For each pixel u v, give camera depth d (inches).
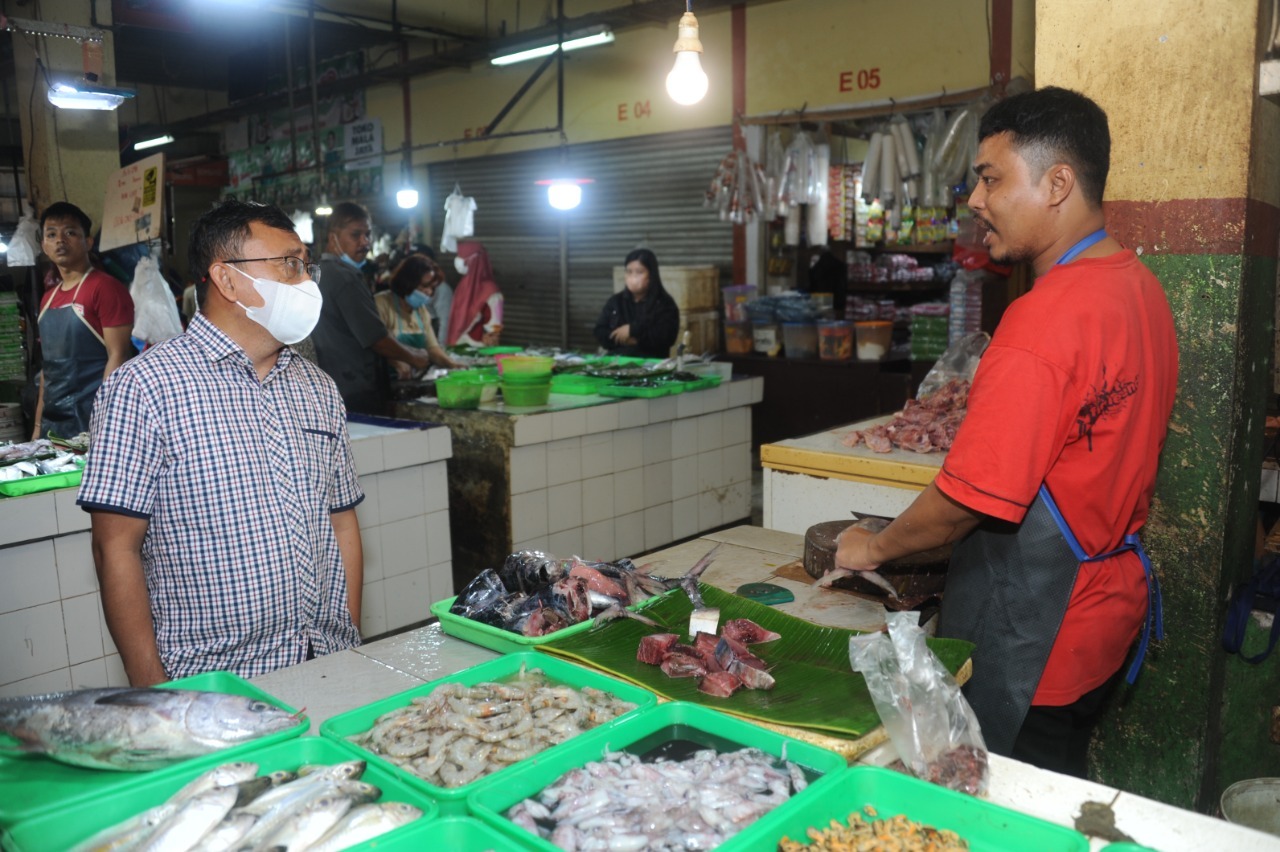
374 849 49.8
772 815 52.5
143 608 81.2
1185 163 94.3
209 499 82.6
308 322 84.1
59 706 61.4
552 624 84.0
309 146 537.3
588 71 378.9
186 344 84.0
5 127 468.8
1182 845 53.0
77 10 267.7
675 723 67.0
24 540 126.5
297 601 87.2
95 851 50.8
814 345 307.9
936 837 52.7
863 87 301.4
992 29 271.6
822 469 133.9
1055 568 75.5
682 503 231.3
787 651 79.7
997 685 78.4
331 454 94.4
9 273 278.2
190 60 534.0
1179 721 101.0
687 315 328.8
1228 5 90.0
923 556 95.9
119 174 206.5
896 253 402.6
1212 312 94.5
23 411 216.5
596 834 52.3
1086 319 70.2
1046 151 73.6
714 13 335.0
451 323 339.0
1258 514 113.9
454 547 203.9
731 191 313.6
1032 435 69.4
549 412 195.0
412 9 387.9
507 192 425.7
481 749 61.7
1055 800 58.0
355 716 66.8
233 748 60.2
